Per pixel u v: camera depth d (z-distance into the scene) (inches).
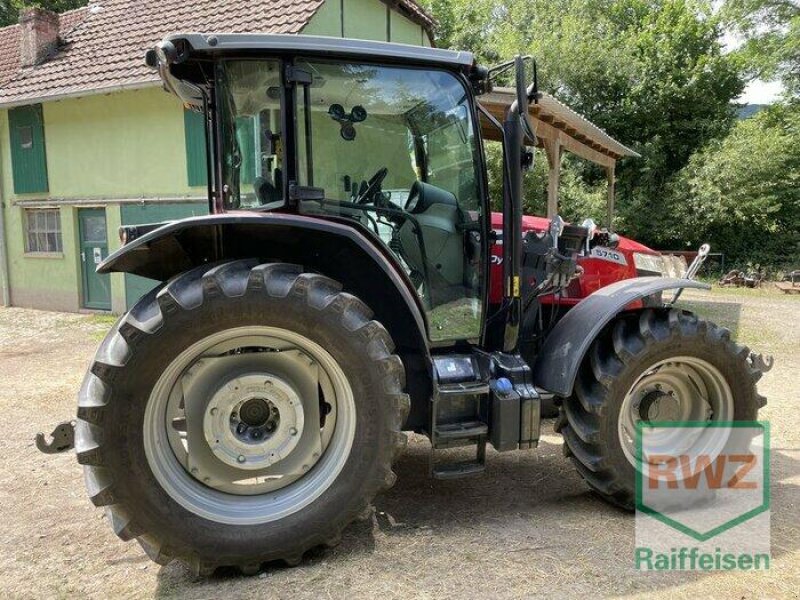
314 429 110.8
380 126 118.2
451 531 119.0
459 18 874.8
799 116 704.4
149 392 98.7
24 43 455.2
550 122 359.3
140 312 100.9
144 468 98.3
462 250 127.6
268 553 103.3
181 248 113.3
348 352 105.0
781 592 98.7
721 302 471.5
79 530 123.1
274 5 384.5
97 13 485.4
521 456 160.2
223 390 105.9
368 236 116.4
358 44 110.7
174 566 108.7
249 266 105.1
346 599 96.7
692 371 131.6
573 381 120.6
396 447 107.5
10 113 439.5
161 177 388.2
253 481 110.9
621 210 713.0
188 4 433.7
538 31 828.6
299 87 111.7
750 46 785.6
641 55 791.1
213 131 122.2
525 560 107.8
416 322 115.8
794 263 663.8
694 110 773.9
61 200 428.5
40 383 242.1
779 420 191.8
